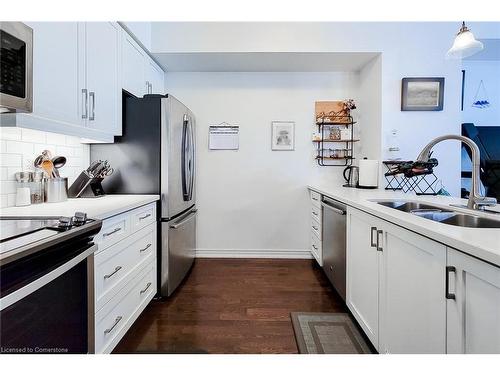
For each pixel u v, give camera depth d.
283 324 1.91
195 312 2.06
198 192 3.30
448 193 2.55
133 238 1.78
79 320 1.12
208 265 3.05
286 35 2.73
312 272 2.86
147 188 2.23
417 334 1.09
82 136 1.76
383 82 2.75
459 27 2.71
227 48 2.72
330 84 3.25
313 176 3.29
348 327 1.85
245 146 3.28
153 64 2.89
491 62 3.40
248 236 3.32
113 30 2.05
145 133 2.22
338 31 2.73
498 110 3.40
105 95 1.94
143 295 1.95
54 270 0.91
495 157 3.19
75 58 1.63
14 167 1.61
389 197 1.99
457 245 0.84
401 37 2.73
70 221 1.04
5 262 0.74
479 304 0.79
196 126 3.26
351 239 1.86
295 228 3.32
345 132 3.23
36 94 1.35
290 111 3.26
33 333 0.87
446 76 2.74
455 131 2.75
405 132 2.76
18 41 1.10
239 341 1.72
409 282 1.15
